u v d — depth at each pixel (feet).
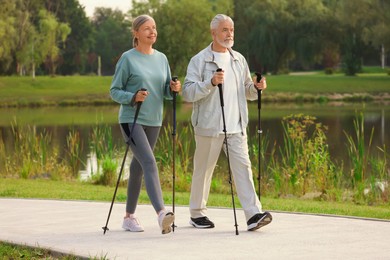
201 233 27.86
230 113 28.76
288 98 220.84
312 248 24.97
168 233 27.86
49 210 34.14
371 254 24.02
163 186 53.11
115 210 33.96
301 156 52.80
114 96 28.07
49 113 174.29
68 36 383.65
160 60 28.94
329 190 49.08
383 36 249.96
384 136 102.99
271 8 291.58
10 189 46.83
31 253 24.99
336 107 182.70
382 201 47.03
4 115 167.32
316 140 53.72
